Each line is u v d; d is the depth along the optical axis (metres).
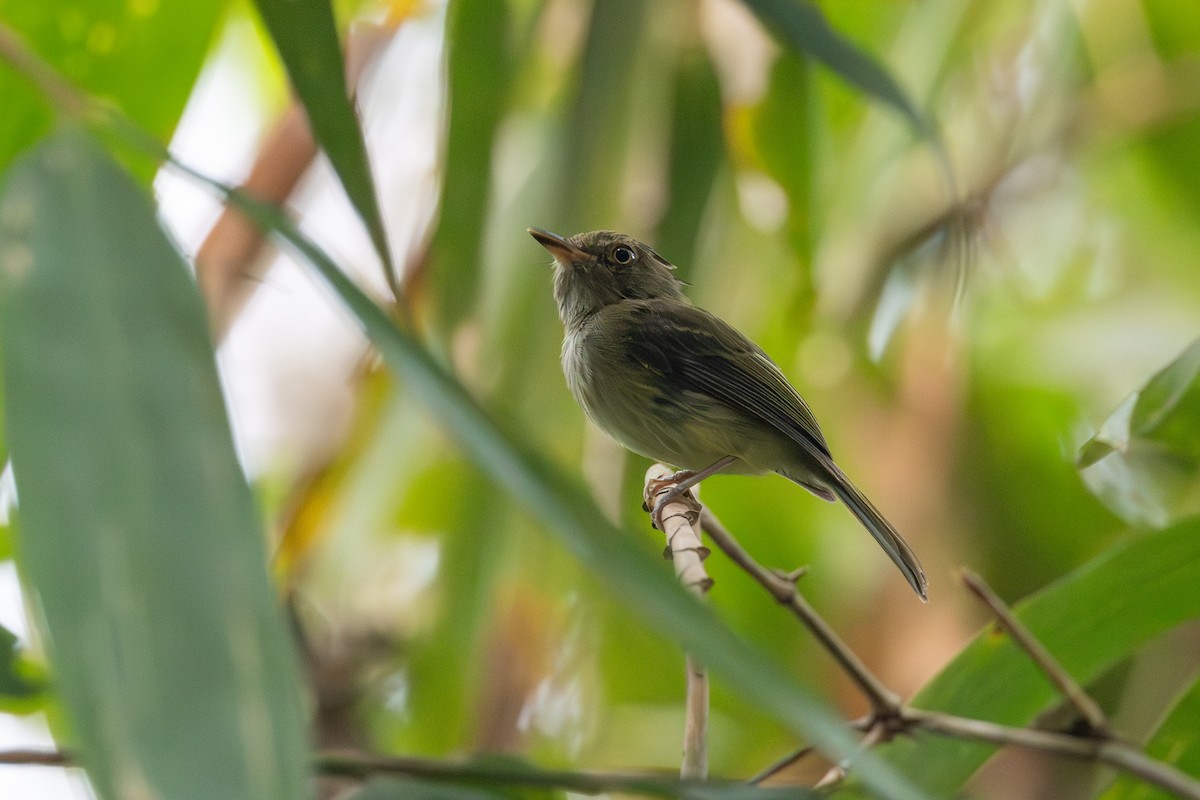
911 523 10.34
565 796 6.36
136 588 3.17
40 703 6.86
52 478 3.30
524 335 9.08
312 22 4.76
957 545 10.40
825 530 12.42
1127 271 13.21
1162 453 9.29
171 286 3.77
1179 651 10.34
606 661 11.23
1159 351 12.78
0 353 3.48
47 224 3.73
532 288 9.14
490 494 8.85
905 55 10.73
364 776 5.34
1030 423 12.60
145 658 3.06
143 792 2.84
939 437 10.37
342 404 10.91
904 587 10.61
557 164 8.75
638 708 12.22
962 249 7.91
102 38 7.77
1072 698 6.43
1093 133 12.02
